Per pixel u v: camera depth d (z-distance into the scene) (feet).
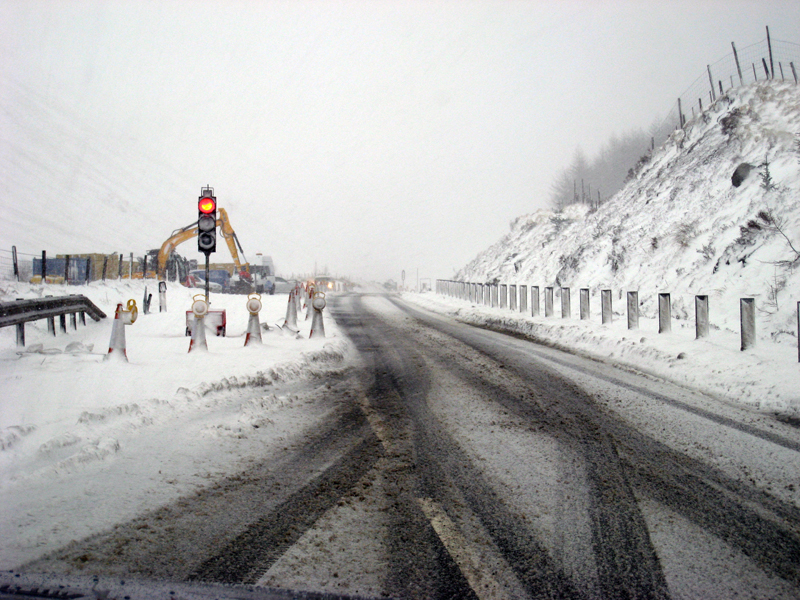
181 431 17.98
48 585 8.66
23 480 13.09
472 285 91.25
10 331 37.42
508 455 16.52
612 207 91.91
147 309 62.59
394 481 14.26
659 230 65.36
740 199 55.77
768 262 43.80
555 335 46.98
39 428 16.03
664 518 12.15
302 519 11.81
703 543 10.98
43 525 10.93
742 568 10.00
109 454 15.28
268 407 22.03
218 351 32.83
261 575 9.36
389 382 28.78
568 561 10.19
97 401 19.39
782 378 24.59
